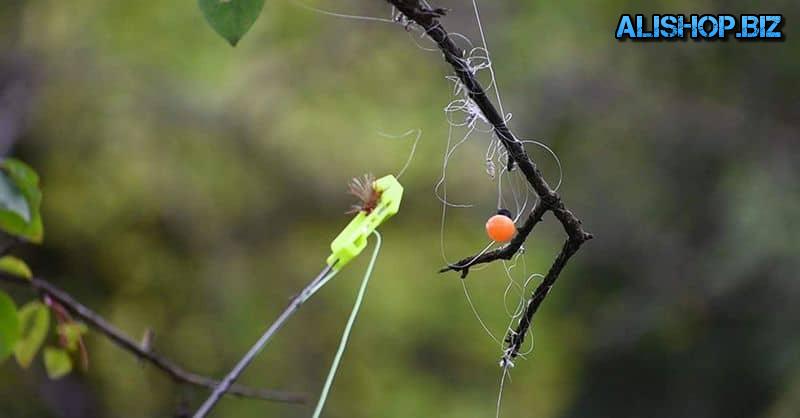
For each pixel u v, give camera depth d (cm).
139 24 344
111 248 345
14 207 130
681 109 361
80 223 340
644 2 353
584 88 360
